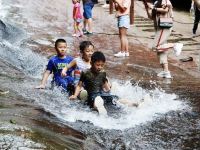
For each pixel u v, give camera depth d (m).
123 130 5.80
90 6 14.72
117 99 6.83
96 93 6.79
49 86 7.43
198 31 16.02
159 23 9.70
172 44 9.76
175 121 6.44
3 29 12.24
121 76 9.52
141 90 8.22
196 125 6.32
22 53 10.11
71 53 11.52
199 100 7.71
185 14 19.86
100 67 6.82
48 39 13.11
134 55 12.20
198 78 10.06
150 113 6.68
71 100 6.77
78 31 14.30
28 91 6.72
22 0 20.81
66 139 4.60
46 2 21.56
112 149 5.00
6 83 6.82
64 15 18.30
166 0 9.74
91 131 5.50
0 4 18.67
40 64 9.53
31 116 5.09
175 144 5.50
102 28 16.31
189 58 11.91
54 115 5.70
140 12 20.08
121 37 11.84
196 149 5.38
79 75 7.36
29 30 14.09
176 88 8.66
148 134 5.78
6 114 4.82
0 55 9.10
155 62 11.46
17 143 3.83
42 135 4.28
